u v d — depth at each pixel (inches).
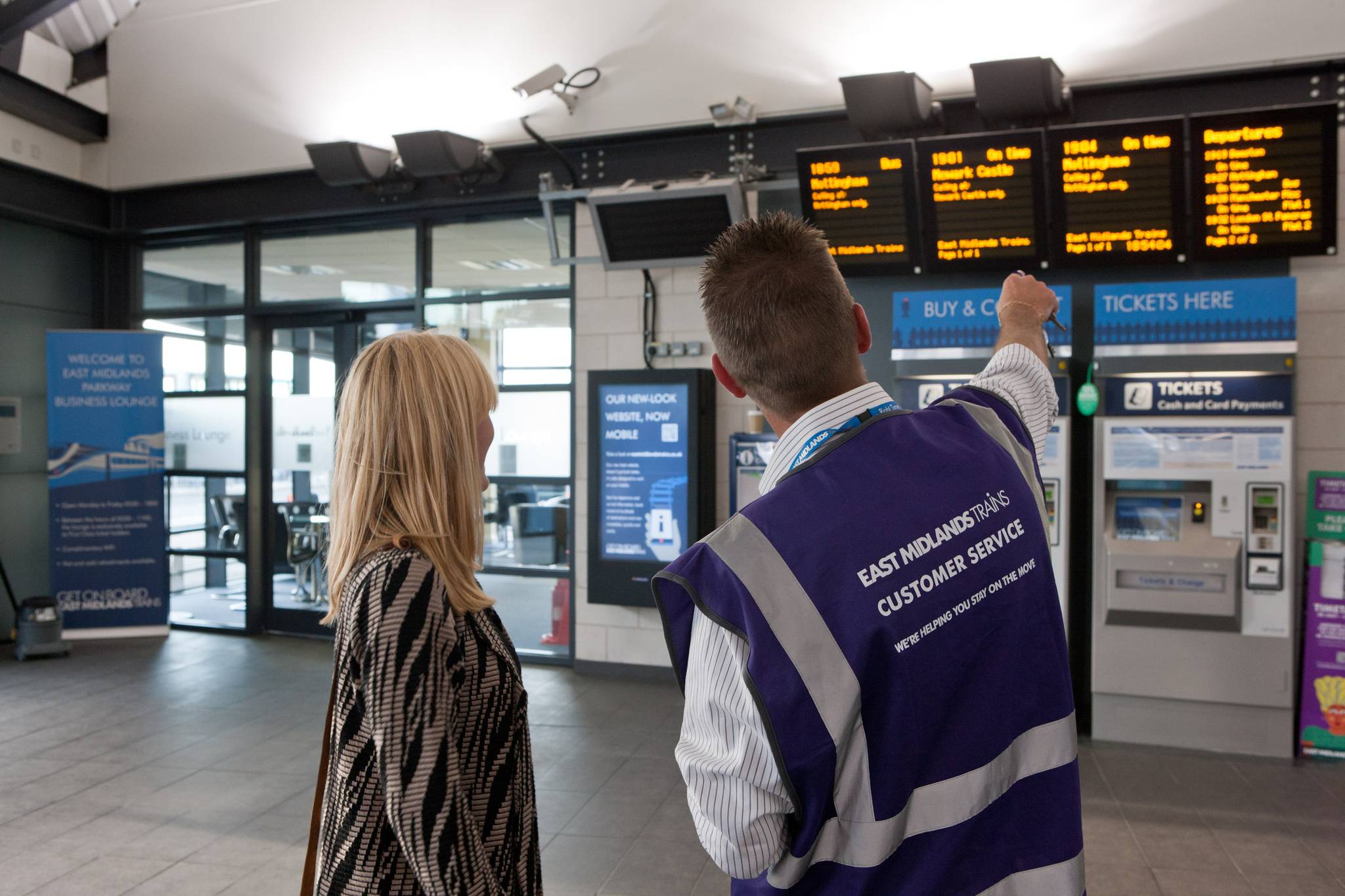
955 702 33.4
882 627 32.0
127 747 164.6
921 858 32.9
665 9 205.8
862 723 32.2
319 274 247.8
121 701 192.7
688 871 117.9
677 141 207.6
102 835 128.6
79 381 243.6
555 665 222.2
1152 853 121.7
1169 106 172.9
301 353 253.6
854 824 32.6
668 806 138.9
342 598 40.9
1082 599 175.6
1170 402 158.7
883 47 189.8
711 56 202.5
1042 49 179.0
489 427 46.8
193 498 264.2
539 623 228.5
